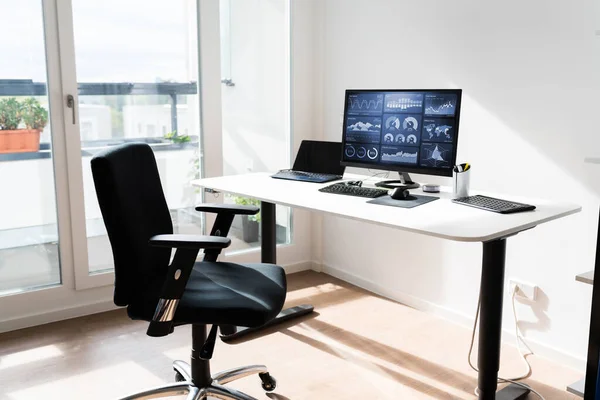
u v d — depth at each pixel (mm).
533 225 2184
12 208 3102
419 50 3240
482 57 2941
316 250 4133
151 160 2301
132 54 3309
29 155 3105
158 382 2598
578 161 2615
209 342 2102
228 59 3635
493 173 2963
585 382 2100
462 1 2998
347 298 3596
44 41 3055
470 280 3135
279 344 2967
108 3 3195
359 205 2459
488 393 2332
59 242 3227
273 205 3098
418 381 2617
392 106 2742
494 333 2285
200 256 3660
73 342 2982
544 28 2676
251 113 3787
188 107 3545
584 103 2570
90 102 3213
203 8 3461
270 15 3771
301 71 3896
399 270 3518
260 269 2350
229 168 3748
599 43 2492
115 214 1945
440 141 2598
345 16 3660
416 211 2344
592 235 2607
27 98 3055
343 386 2572
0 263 3113
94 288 3354
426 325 3195
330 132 3887
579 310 2691
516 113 2828
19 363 2762
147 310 1998
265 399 2459
